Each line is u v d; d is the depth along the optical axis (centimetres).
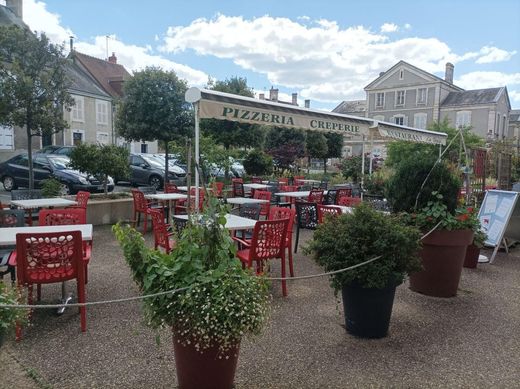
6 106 854
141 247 254
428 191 460
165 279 245
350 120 909
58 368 294
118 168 990
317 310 418
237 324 237
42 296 434
